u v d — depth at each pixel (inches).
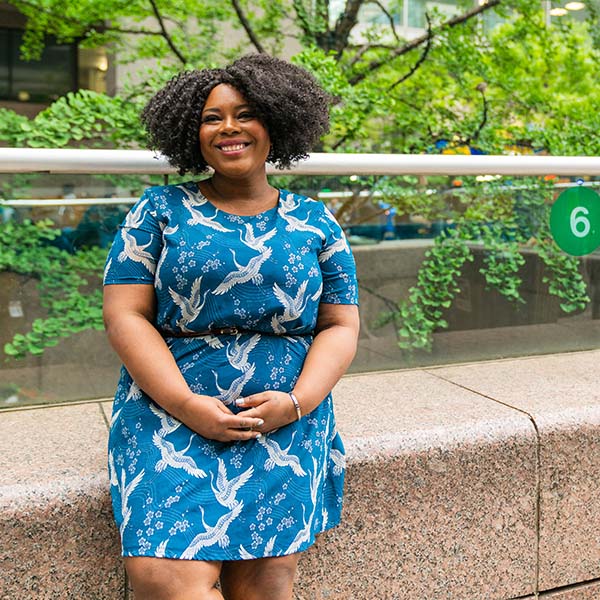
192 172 73.0
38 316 92.0
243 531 55.2
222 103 62.8
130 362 58.6
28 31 235.5
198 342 60.9
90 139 143.2
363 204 102.8
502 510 80.8
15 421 84.7
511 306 116.1
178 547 53.1
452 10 248.4
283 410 58.3
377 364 107.9
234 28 236.4
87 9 210.2
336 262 66.3
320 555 72.7
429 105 226.1
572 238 119.4
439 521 77.6
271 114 64.0
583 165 113.3
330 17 235.8
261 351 61.1
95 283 94.4
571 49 242.2
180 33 227.6
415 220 107.2
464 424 80.4
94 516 64.6
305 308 62.4
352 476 73.4
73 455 71.9
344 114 172.9
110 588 65.4
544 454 82.6
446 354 112.5
